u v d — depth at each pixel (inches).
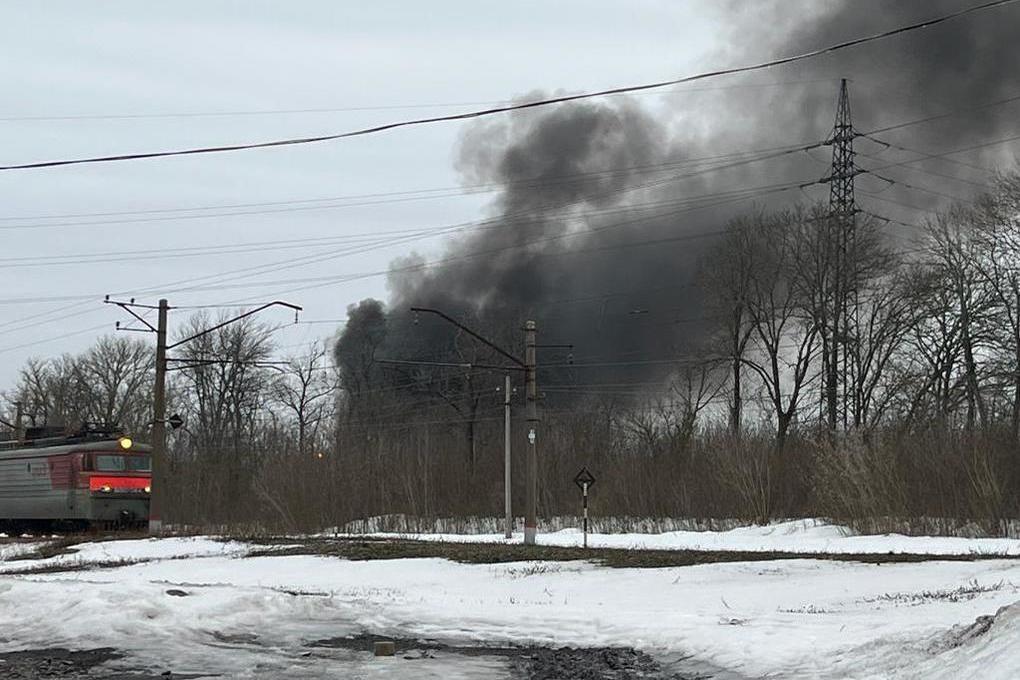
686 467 2191.2
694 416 2564.0
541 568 1184.8
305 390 3617.1
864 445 1892.2
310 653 642.2
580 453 2391.7
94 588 821.9
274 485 2262.6
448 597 936.3
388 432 2765.7
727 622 703.7
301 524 2197.3
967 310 2188.7
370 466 2292.1
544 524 2208.4
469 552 1385.3
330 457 2305.6
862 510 1827.0
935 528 1721.2
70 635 694.5
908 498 1786.4
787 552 1342.3
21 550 1691.7
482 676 562.3
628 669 579.2
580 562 1242.0
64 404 3973.9
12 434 2390.5
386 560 1342.3
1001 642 445.4
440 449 2401.6
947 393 2188.7
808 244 2460.6
